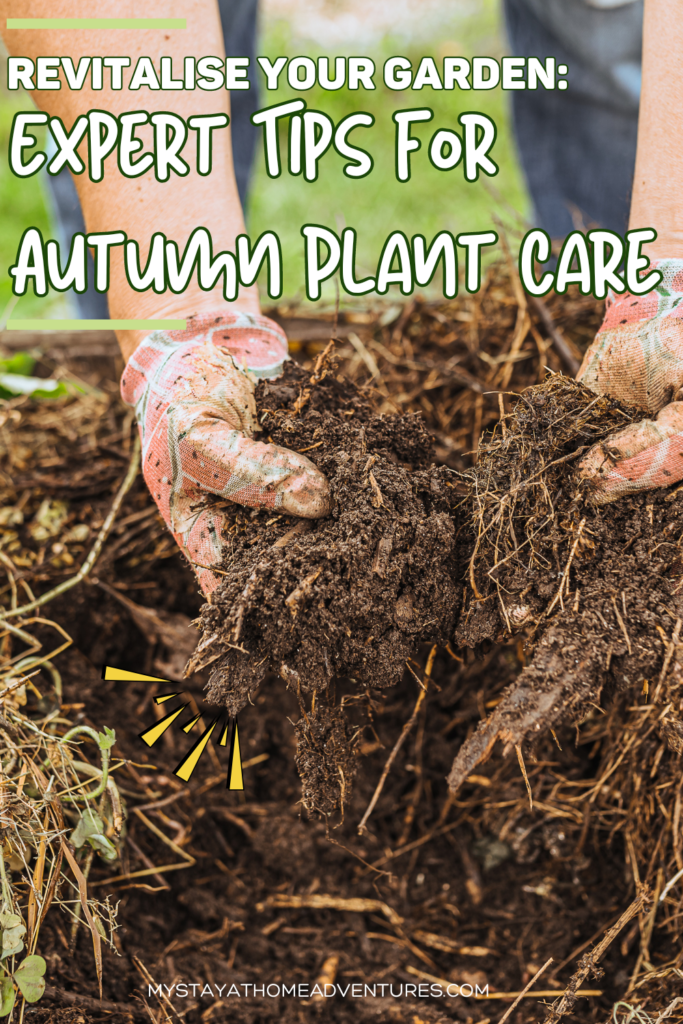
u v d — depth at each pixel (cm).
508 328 199
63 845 114
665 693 101
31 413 211
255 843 147
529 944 136
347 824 151
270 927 139
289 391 125
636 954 130
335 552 102
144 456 123
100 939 126
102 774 123
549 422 114
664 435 107
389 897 144
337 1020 123
